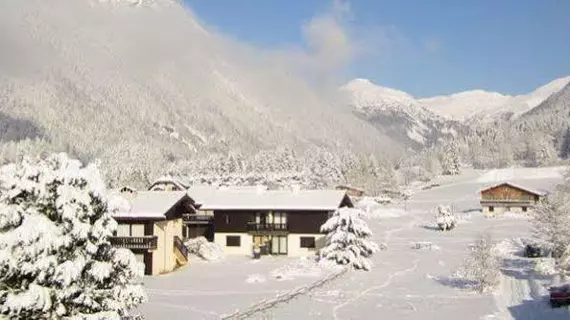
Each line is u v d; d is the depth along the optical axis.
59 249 24.44
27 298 23.25
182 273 58.75
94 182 25.70
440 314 40.59
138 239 57.19
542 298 42.09
